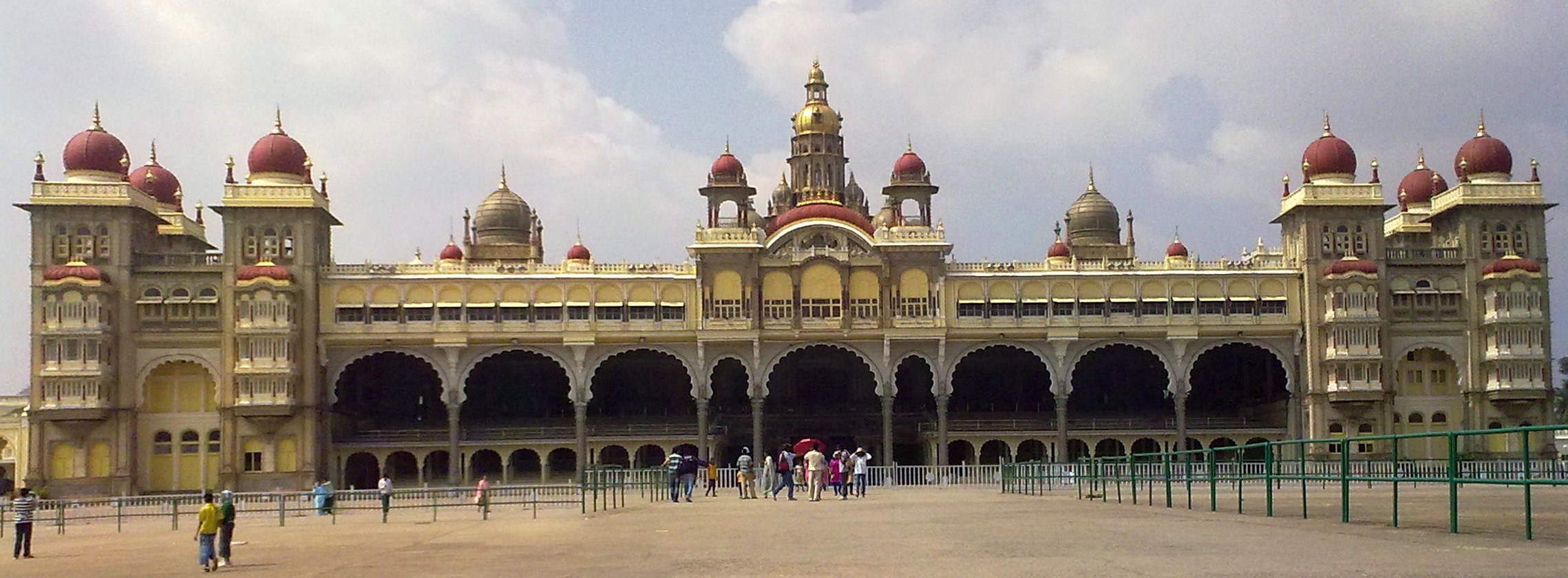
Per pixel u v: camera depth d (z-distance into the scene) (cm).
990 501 4269
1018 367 9394
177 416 7994
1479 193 8369
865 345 8219
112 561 2862
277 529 3891
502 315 8131
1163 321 8212
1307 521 2884
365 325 8012
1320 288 8219
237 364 7762
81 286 7675
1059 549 2294
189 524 4616
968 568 2025
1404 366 8394
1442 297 8325
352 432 8538
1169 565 1989
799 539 2680
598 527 3356
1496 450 8206
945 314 8188
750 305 8138
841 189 9394
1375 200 8269
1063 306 8256
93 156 8006
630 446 8300
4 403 10119
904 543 2522
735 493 5806
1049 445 8450
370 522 4169
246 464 7831
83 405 7644
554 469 8825
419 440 8256
